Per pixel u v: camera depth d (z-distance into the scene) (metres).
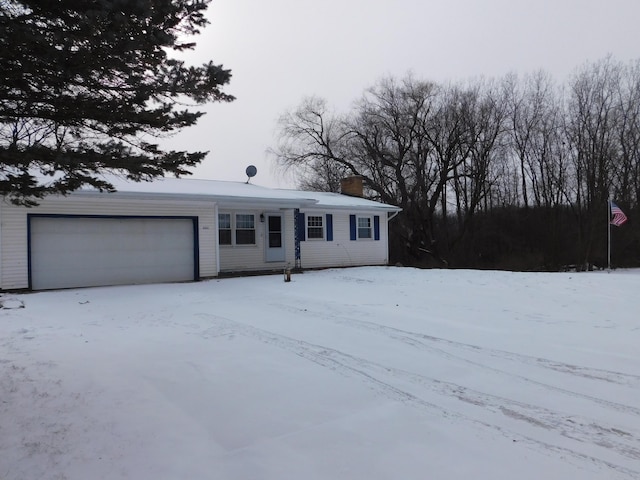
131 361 6.28
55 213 13.88
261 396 5.11
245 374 5.81
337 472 3.54
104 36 3.77
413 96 34.41
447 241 35.66
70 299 11.77
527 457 3.78
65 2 3.62
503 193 35.50
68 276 14.12
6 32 3.43
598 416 4.63
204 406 4.81
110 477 3.42
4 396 4.89
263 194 19.39
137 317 9.44
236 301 11.50
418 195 35.06
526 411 4.75
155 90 4.31
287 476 3.48
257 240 19.58
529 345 7.32
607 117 32.16
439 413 4.69
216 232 16.94
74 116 4.23
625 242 32.75
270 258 19.81
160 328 8.39
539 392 5.30
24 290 13.27
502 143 34.53
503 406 4.88
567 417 4.61
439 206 37.84
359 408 4.80
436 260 34.19
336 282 15.57
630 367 6.21
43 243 13.75
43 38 3.59
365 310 10.20
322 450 3.90
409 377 5.79
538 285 13.85
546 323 8.92
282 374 5.84
